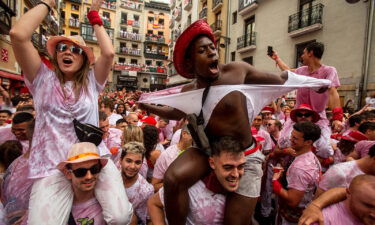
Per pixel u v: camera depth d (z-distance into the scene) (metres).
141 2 45.25
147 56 45.62
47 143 1.66
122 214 1.68
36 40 16.17
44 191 1.57
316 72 2.98
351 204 1.56
